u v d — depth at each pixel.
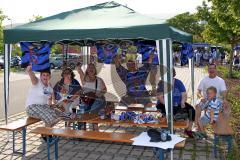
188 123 7.38
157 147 5.32
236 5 11.63
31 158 6.60
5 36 6.84
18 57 32.62
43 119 7.06
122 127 8.87
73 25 6.59
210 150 7.01
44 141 7.64
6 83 7.36
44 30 6.47
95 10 7.42
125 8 7.36
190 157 6.61
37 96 7.35
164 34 5.85
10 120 9.89
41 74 7.51
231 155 6.46
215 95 6.67
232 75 22.97
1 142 7.57
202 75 24.69
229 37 22.64
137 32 5.96
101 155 6.78
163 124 6.52
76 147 7.26
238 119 9.43
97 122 6.93
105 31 6.11
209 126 8.68
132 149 7.13
